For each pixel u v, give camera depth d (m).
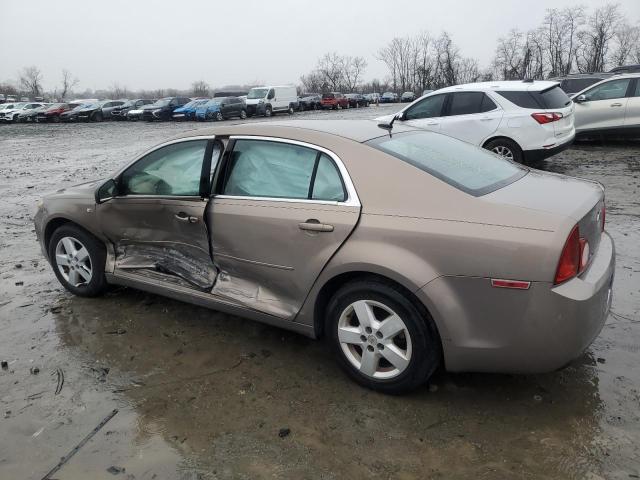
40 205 4.70
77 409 3.05
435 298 2.73
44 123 39.31
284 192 3.31
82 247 4.46
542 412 2.88
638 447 2.58
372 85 99.19
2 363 3.54
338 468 2.53
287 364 3.46
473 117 9.12
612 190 8.02
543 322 2.59
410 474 2.48
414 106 9.89
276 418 2.91
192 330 3.96
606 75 15.79
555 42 63.72
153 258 4.05
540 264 2.54
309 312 3.25
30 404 3.11
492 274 2.62
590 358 3.36
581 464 2.49
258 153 3.47
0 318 4.25
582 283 2.64
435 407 2.96
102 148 19.08
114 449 2.71
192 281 3.82
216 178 3.59
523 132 8.74
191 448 2.70
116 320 4.15
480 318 2.71
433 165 3.11
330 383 3.23
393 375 3.00
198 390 3.20
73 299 4.58
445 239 2.71
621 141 13.46
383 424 2.83
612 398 2.96
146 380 3.32
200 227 3.63
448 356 2.82
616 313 3.94
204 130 3.76
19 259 5.80
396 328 2.92
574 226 2.61
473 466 2.51
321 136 3.26
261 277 3.44
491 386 3.13
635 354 3.38
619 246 5.43
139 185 4.03
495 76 70.25
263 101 35.81
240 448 2.69
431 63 79.56
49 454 2.69
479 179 3.12
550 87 9.06
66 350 3.72
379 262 2.84
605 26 60.28
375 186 2.99
